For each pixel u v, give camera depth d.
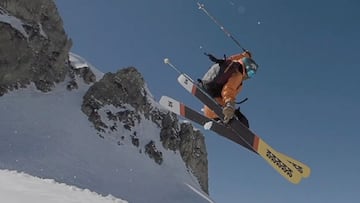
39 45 57.38
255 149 6.96
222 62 6.55
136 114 61.44
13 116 46.47
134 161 51.34
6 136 41.66
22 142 41.62
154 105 67.44
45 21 60.06
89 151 47.09
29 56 55.16
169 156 60.50
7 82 51.69
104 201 8.09
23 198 6.24
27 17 58.09
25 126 45.41
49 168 38.28
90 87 60.12
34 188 7.32
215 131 6.99
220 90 6.58
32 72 55.41
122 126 57.41
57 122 49.56
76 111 54.50
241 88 6.60
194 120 7.44
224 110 6.22
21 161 37.34
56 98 55.53
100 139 51.41
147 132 60.50
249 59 6.48
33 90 54.47
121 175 45.88
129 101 62.53
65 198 7.11
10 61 52.41
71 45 62.97
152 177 50.09
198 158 68.75
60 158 41.59
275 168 7.02
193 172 66.00
